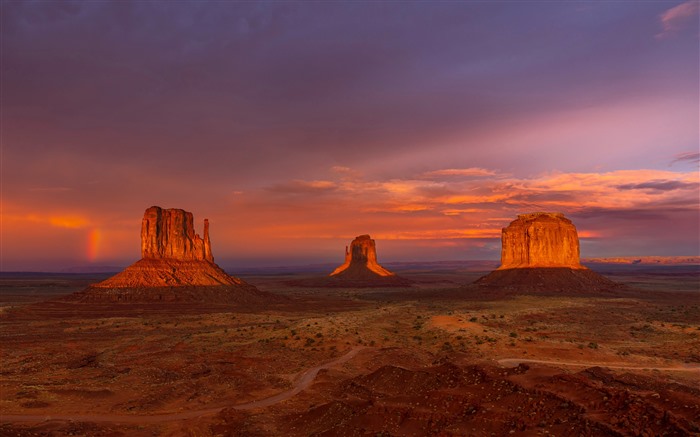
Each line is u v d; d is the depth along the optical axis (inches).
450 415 1198.3
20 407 1665.8
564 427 1002.7
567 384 1192.2
